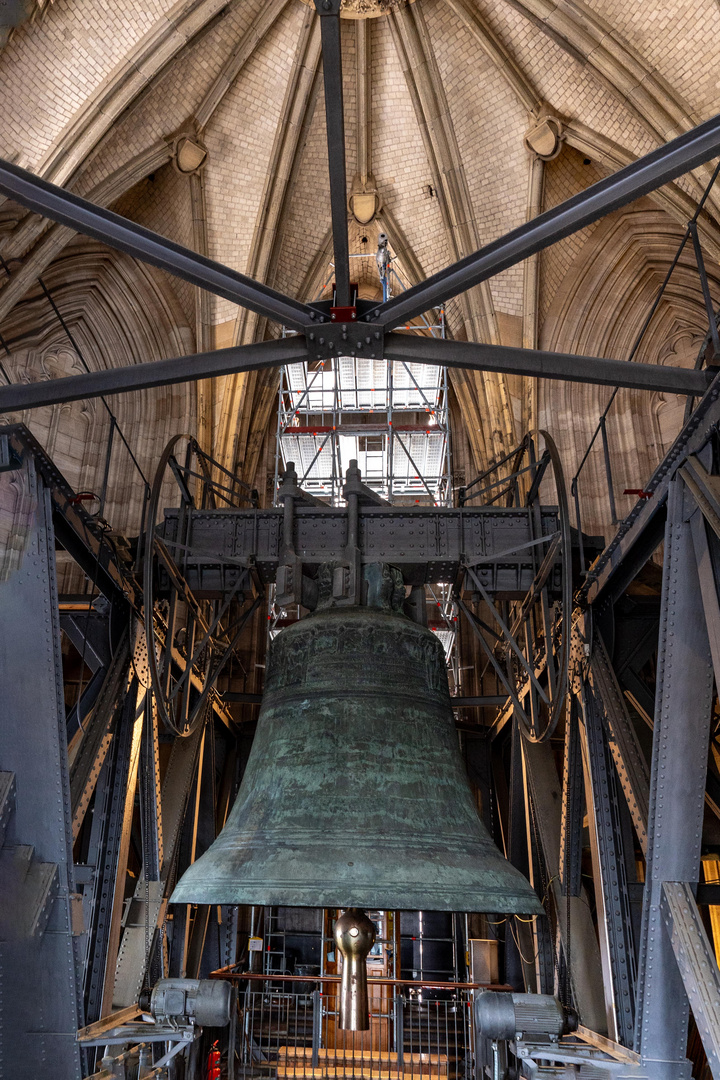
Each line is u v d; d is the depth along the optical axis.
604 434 8.02
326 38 3.27
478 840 4.83
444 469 20.34
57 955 5.34
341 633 5.26
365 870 4.31
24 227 15.77
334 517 7.20
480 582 7.09
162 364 4.63
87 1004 6.82
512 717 13.05
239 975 10.34
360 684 5.11
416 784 4.88
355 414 20.09
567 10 15.21
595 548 8.34
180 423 19.55
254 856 4.48
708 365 4.98
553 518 7.51
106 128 16.02
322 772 4.84
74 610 7.98
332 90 3.42
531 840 11.00
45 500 6.03
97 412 19.61
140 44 15.56
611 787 7.48
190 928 11.02
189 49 16.73
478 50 17.66
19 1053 5.21
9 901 5.28
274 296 4.46
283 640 5.44
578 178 18.64
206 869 4.57
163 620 8.97
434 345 4.54
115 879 7.33
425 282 4.33
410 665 5.27
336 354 4.53
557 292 19.58
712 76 14.64
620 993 6.66
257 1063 10.32
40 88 15.32
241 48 17.50
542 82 17.30
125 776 7.78
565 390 19.45
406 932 16.39
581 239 19.12
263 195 19.09
